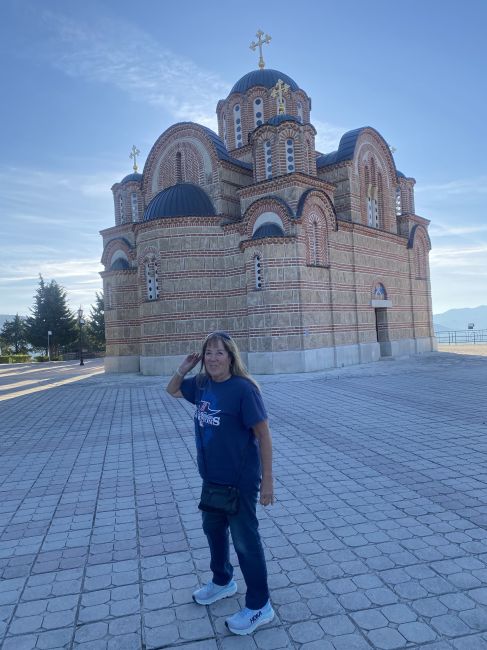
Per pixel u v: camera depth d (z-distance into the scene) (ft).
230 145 104.94
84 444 35.60
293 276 73.56
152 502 22.99
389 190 102.12
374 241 93.56
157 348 80.64
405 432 34.06
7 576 16.39
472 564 15.55
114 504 22.95
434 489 22.53
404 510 20.20
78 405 55.42
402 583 14.57
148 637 12.71
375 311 97.25
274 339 72.84
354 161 90.84
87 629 13.19
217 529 13.51
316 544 17.43
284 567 15.87
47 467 29.86
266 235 73.31
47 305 196.44
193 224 80.07
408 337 103.19
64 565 17.01
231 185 86.38
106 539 19.03
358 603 13.66
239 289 79.61
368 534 18.06
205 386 13.46
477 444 29.99
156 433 38.29
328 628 12.63
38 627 13.38
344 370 75.31
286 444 32.14
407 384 58.39
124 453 32.42
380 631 12.39
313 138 83.30
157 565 16.70
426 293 112.16
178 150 89.97
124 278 94.84
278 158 79.05
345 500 21.63
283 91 87.66
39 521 21.22
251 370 74.69
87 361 166.71
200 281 79.97
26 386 82.38
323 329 77.92
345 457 28.50
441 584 14.43
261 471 13.17
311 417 40.98
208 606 14.05
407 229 105.91
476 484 22.99
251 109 102.06
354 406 45.21
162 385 69.67
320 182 78.89
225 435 12.69
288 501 21.77
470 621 12.62
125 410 50.21
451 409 41.57
